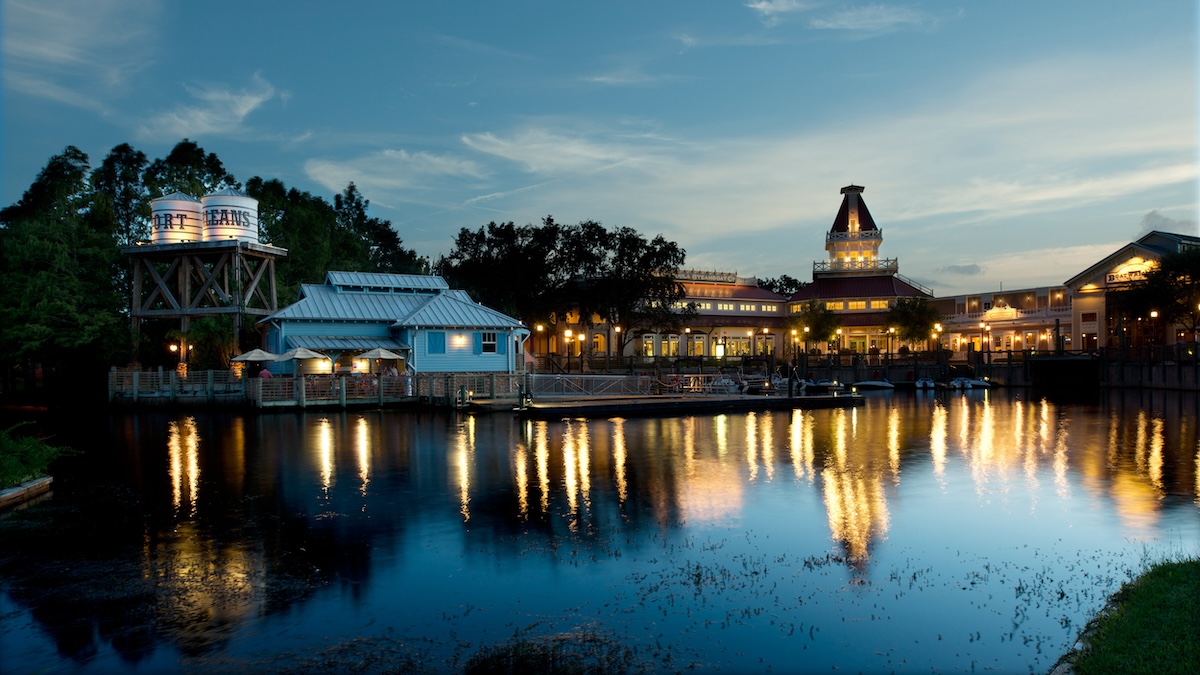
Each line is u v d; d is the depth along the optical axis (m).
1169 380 72.06
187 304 54.41
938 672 9.04
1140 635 8.90
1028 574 12.56
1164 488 20.19
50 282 55.47
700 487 20.38
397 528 15.77
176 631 10.40
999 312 105.00
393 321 53.91
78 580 12.52
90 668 9.35
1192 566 11.68
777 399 51.25
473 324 53.78
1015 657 9.41
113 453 27.44
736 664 9.26
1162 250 82.88
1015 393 73.25
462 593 11.76
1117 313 86.56
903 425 39.28
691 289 110.19
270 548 14.33
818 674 8.99
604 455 26.80
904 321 99.25
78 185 62.47
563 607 11.14
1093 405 54.81
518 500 18.61
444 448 28.67
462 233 91.62
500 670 9.09
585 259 88.69
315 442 30.55
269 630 10.41
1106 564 13.09
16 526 16.20
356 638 10.10
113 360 56.44
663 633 10.19
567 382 52.62
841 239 122.75
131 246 55.03
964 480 21.53
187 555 13.91
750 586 11.99
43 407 52.47
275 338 53.06
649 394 54.88
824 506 17.88
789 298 124.31
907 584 12.08
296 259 76.38
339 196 110.00
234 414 44.53
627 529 15.62
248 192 80.81
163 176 73.69
